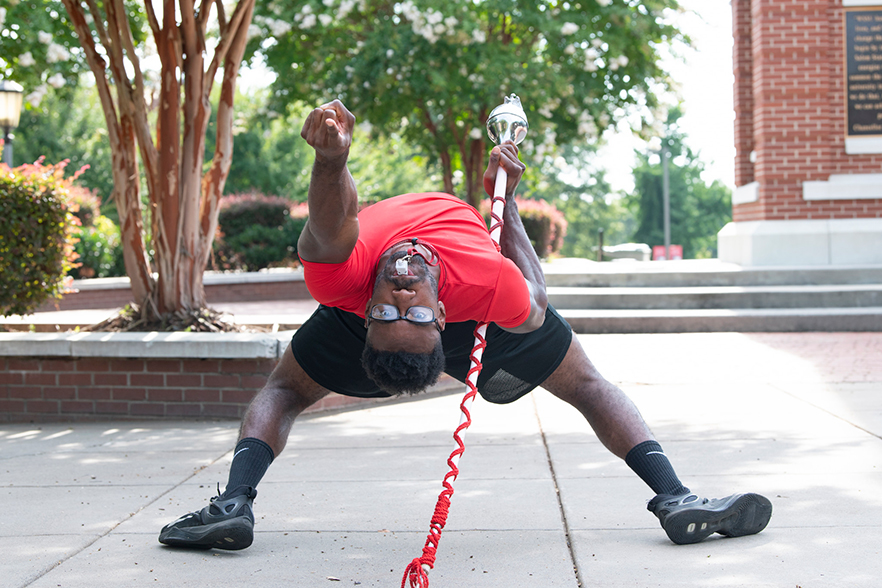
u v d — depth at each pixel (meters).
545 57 14.00
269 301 15.05
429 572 2.85
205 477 4.37
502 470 4.34
